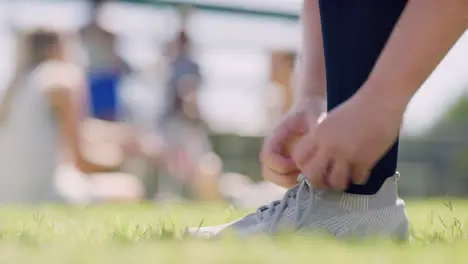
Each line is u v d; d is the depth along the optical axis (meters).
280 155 1.63
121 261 0.95
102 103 6.43
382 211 1.44
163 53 6.70
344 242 1.20
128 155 5.67
